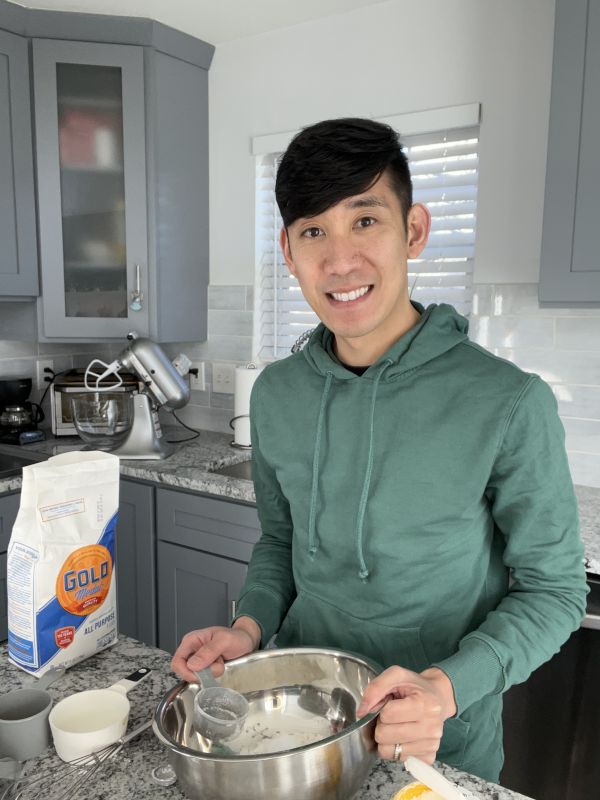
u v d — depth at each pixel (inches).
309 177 30.6
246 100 96.6
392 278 32.4
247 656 33.0
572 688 55.6
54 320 93.3
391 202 31.7
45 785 27.2
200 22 89.6
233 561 78.3
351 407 36.0
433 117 81.0
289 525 43.9
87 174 92.0
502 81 76.2
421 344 34.8
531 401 32.4
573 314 74.2
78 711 31.1
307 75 90.7
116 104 91.4
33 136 89.5
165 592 85.1
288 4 84.0
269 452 39.3
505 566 37.1
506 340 78.7
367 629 35.3
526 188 75.8
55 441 97.1
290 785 23.4
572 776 56.4
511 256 77.4
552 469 32.5
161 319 97.0
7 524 82.6
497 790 27.1
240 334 102.0
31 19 86.2
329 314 33.4
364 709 26.2
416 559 33.9
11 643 36.1
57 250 91.9
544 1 72.7
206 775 23.4
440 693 27.4
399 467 33.9
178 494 81.8
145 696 33.5
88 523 36.6
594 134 59.3
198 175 100.0
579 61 59.1
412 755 25.7
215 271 103.5
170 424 111.3
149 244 94.2
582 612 32.9
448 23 79.1
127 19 87.4
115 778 27.6
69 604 35.8
